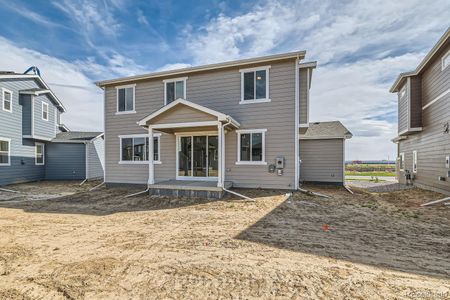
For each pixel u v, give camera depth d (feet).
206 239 14.01
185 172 35.17
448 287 8.67
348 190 34.63
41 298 8.10
